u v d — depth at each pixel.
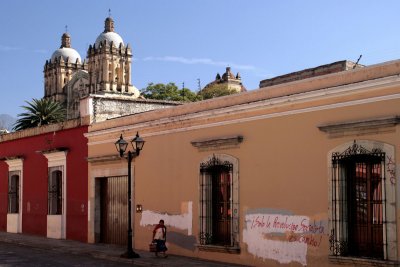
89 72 92.50
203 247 16.69
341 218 12.91
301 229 13.80
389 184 11.94
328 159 13.22
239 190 15.68
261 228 14.91
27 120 48.41
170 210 18.34
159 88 74.62
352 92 12.81
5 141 30.23
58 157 25.20
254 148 15.28
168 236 18.36
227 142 15.98
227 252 15.88
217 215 16.77
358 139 12.59
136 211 20.02
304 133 13.90
